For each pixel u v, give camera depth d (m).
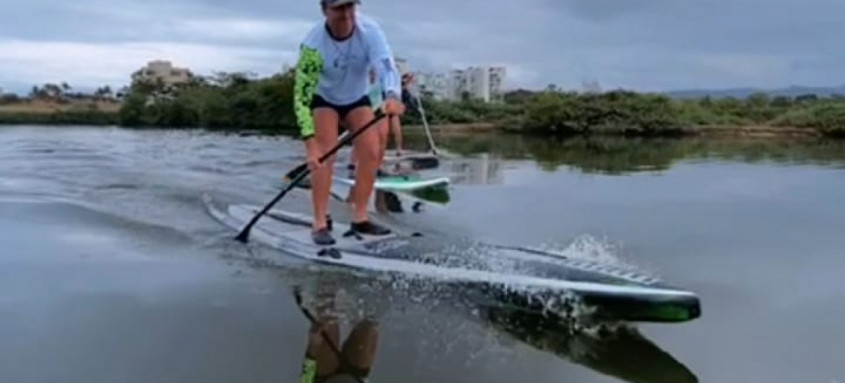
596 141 17.58
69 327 3.43
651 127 20.27
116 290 4.02
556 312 3.74
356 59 4.84
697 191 8.41
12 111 22.70
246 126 21.84
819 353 3.25
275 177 8.80
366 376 2.96
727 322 3.67
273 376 2.93
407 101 11.58
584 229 6.00
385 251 4.56
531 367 3.08
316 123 4.94
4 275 4.27
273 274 4.37
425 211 6.91
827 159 12.43
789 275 4.56
